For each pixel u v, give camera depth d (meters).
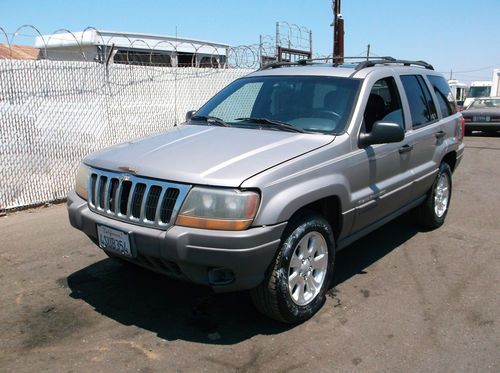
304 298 3.68
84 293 4.16
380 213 4.53
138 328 3.60
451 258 5.03
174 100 9.17
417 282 4.43
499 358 3.23
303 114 4.25
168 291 4.21
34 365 3.13
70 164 7.34
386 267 4.79
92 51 12.10
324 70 4.69
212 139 3.87
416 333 3.53
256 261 3.17
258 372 3.07
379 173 4.35
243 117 4.52
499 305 3.97
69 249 5.21
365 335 3.50
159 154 3.59
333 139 3.89
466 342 3.42
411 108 5.09
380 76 4.64
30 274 4.56
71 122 7.33
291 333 3.53
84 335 3.49
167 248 3.14
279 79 4.75
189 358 3.22
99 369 3.10
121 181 3.46
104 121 7.86
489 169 10.34
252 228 3.14
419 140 5.05
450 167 6.30
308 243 3.68
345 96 4.27
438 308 3.92
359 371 3.09
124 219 3.42
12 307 3.90
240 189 3.13
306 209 3.68
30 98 6.81
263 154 3.49
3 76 6.54
